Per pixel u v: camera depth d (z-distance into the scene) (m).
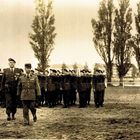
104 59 53.09
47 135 13.40
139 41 52.94
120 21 53.25
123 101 29.11
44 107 24.11
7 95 17.25
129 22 53.19
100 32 53.38
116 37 53.19
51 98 23.98
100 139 12.62
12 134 13.60
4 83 17.25
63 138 12.81
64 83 23.94
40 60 50.12
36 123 16.34
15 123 16.41
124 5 53.28
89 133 13.76
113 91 43.12
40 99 24.27
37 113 20.38
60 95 26.41
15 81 17.14
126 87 51.25
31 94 15.77
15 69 17.25
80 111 21.42
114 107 23.91
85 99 24.27
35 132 14.04
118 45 52.91
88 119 17.67
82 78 24.20
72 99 25.64
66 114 19.84
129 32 53.16
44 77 24.45
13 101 17.36
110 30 53.38
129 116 18.78
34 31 50.28
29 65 15.78
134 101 29.08
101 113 20.25
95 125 15.71
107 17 53.56
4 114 20.12
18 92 15.95
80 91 24.03
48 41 50.34
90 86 24.53
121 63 52.91
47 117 18.52
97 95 24.00
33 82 15.83
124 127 15.14
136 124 15.95
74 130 14.45
